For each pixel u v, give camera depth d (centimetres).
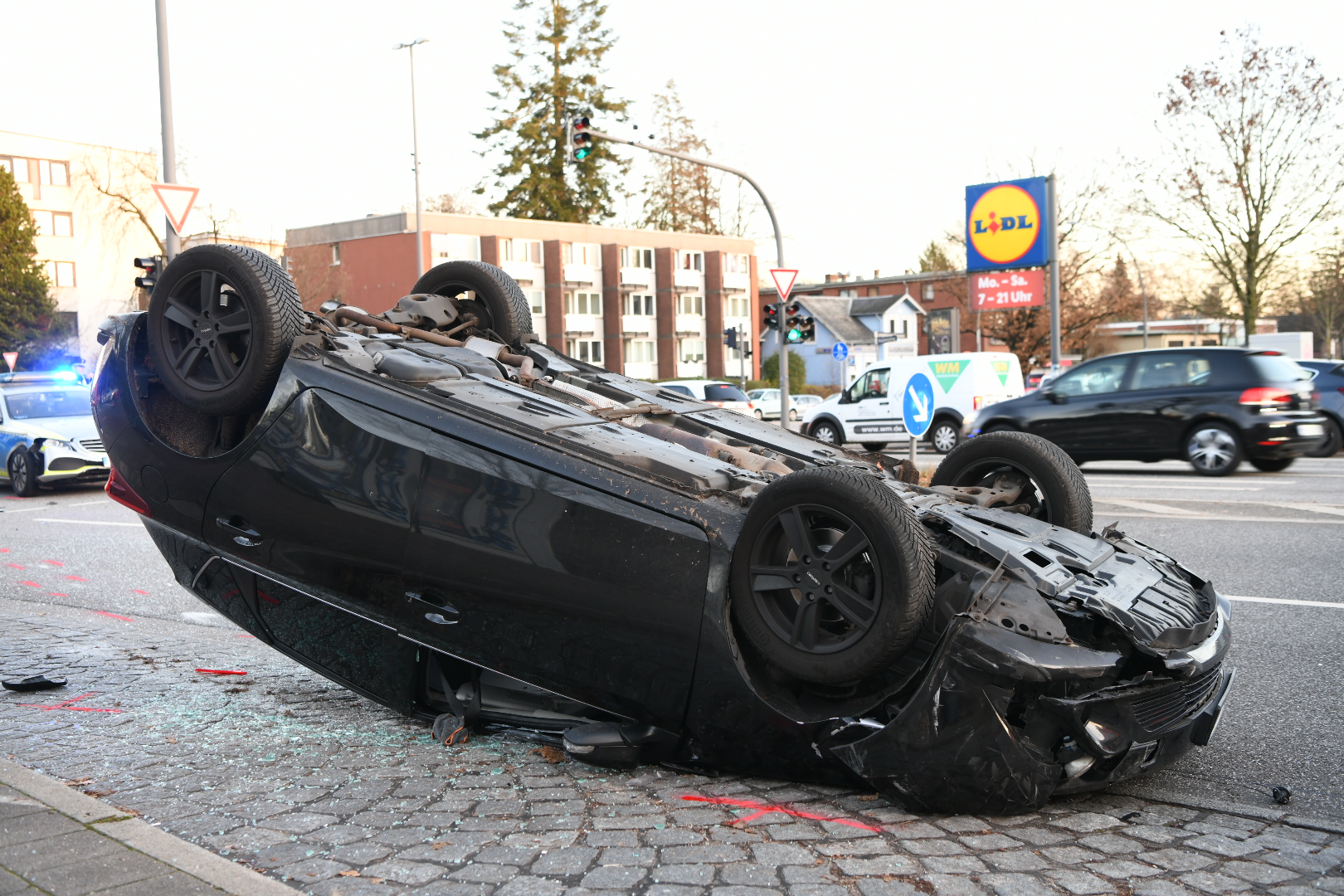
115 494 493
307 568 420
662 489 361
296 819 335
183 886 270
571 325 6525
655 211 7056
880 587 321
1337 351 6444
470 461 384
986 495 440
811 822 326
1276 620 625
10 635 646
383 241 5962
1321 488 1285
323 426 415
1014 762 313
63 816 319
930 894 276
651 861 297
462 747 409
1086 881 285
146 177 4472
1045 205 3862
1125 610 337
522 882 286
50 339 5497
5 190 5422
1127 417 1517
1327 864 300
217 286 443
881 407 2170
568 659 367
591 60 6506
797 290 9794
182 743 420
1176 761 366
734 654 341
